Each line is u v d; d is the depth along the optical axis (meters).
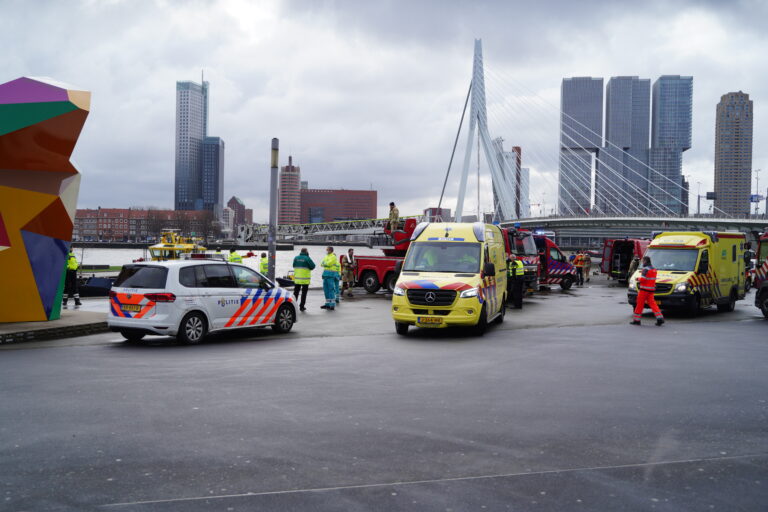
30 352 10.81
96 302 21.61
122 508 3.97
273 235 20.62
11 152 13.21
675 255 18.98
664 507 4.03
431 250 14.44
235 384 7.86
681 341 12.49
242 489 4.29
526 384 7.98
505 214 92.00
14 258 13.66
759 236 24.97
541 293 28.02
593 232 124.06
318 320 16.55
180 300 11.80
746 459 5.00
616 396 7.28
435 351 11.03
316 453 5.07
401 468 4.73
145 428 5.76
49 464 4.76
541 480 4.50
